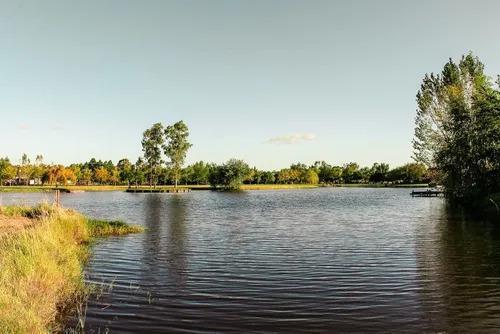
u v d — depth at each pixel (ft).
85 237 84.99
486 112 145.38
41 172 504.43
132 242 82.02
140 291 46.60
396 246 74.84
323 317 37.93
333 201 233.55
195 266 59.67
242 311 39.63
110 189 427.33
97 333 34.35
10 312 32.07
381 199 247.50
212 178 433.48
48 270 45.37
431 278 51.31
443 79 179.52
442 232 91.61
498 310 39.11
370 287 47.73
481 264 58.44
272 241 83.20
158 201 241.96
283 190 446.60
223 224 116.67
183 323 36.58
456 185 161.79
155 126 408.46
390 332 34.40
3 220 91.20
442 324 35.96
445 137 175.22
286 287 48.03
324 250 71.92
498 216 119.34
